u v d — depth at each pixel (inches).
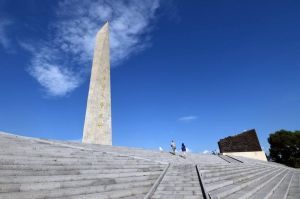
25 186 238.5
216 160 1027.9
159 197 331.6
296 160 1835.6
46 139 508.4
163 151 893.2
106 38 1125.1
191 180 401.1
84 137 924.6
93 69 1050.1
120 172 398.3
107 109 1029.8
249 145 1569.9
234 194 350.6
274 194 423.8
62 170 311.3
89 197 268.7
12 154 315.9
